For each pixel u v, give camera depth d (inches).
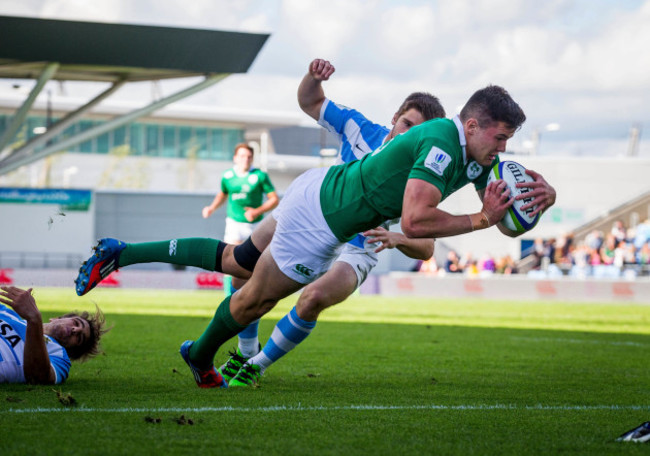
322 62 561.3
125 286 2490.2
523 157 3841.0
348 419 410.6
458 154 416.8
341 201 432.1
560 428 403.9
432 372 675.4
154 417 395.2
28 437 340.8
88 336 533.6
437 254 3590.1
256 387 530.9
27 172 5679.1
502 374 675.4
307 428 381.1
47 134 2608.3
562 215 3796.8
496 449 346.6
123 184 5787.4
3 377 486.9
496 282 2433.6
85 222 2974.9
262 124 5949.8
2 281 2389.3
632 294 2347.4
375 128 576.4
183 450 326.6
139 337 936.9
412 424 401.7
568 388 590.2
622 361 814.5
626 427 411.5
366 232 432.8
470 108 420.2
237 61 2358.5
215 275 2506.2
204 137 5940.0
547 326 1322.6
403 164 420.2
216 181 5944.9
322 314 1524.4
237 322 471.2
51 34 2145.7
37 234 2950.3
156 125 5856.3
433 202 406.0
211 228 3238.2
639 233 2999.5
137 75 2571.4
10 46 2150.6
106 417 391.5
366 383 585.3
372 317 1457.9
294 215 442.0
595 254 2883.9
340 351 845.8
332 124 582.9
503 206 418.9
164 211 3216.0
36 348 481.4
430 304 1977.1
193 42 2231.8
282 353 537.3
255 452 327.3
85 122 5654.5
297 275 446.0
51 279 2428.6
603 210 3799.2
